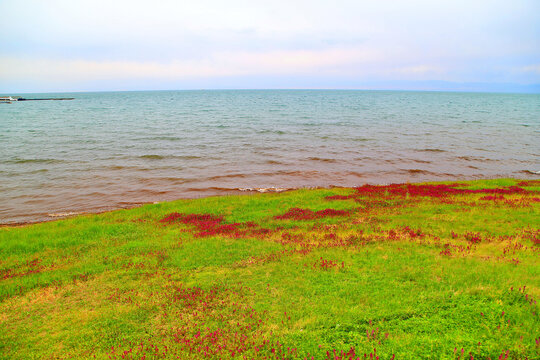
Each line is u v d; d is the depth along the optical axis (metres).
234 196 21.47
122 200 22.17
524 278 8.30
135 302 8.51
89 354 6.54
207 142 45.03
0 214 19.45
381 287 8.38
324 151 38.72
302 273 9.53
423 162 33.44
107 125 66.50
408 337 6.27
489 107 138.50
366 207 17.50
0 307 8.59
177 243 12.90
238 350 6.28
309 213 16.69
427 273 9.00
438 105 149.88
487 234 12.30
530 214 14.65
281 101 182.00
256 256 11.15
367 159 34.62
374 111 106.19
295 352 6.10
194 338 6.80
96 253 12.27
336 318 7.05
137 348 6.62
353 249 11.29
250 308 7.79
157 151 38.72
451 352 5.79
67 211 20.03
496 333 6.24
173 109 119.44
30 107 133.88
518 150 39.91
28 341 7.07
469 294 7.70
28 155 35.81
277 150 39.41
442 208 16.45
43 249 12.95
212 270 10.22
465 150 39.56
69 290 9.39
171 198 22.58
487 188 21.84
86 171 29.48
